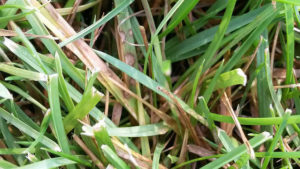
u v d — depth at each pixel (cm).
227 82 15
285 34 18
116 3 17
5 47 17
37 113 17
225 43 17
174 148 17
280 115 16
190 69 17
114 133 16
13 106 15
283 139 16
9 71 15
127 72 16
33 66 16
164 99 17
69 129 16
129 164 16
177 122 16
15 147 16
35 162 15
